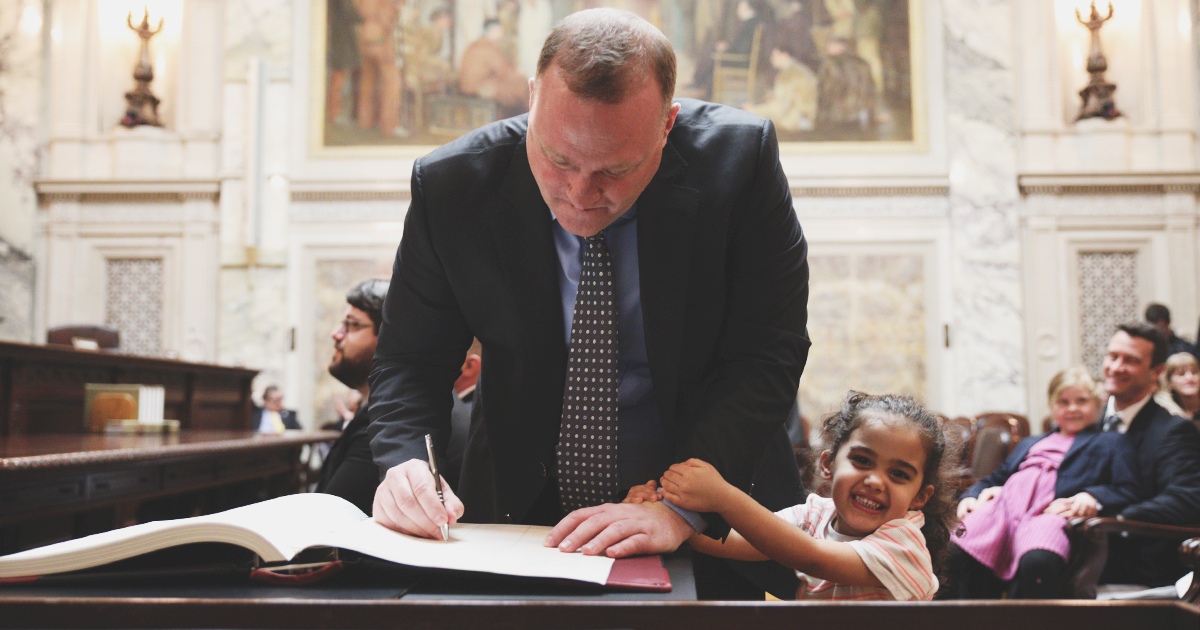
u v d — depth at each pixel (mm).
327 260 9086
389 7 9359
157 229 9250
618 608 827
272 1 9320
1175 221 8867
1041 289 8898
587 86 1172
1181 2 9266
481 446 1805
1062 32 9477
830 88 9203
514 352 1561
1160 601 833
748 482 1481
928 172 9016
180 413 5453
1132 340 3656
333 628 828
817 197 9039
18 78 9266
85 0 9617
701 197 1479
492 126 1610
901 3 9258
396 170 9172
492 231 1542
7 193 9102
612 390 1580
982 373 8750
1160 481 3436
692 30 9312
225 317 9031
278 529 1119
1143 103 9266
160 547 1072
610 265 1553
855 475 1725
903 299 8898
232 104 9289
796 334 1589
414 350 1650
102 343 6875
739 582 1807
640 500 1415
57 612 837
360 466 2619
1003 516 3684
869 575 1512
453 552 1163
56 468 2416
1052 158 9047
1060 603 826
